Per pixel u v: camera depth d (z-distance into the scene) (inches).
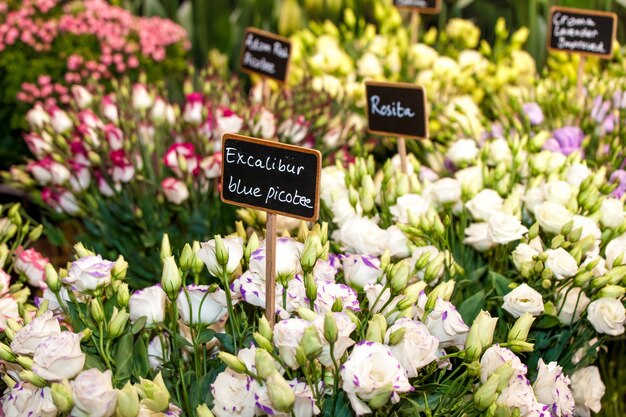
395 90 57.6
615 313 45.8
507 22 102.9
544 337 49.1
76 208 66.9
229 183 42.4
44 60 95.6
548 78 80.1
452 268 50.1
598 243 51.0
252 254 41.6
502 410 35.5
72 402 35.2
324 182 56.2
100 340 40.3
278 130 73.6
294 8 104.7
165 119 71.8
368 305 45.6
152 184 65.6
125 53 98.3
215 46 111.9
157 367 45.0
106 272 42.4
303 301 41.7
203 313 41.5
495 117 83.5
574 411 53.2
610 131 70.6
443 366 42.2
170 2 114.2
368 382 34.6
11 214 55.6
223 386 38.4
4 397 41.8
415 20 88.0
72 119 71.7
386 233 50.4
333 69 88.6
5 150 99.3
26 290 52.3
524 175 60.1
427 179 58.7
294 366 36.7
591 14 71.7
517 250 48.1
